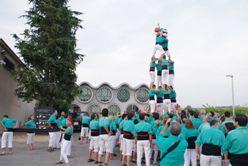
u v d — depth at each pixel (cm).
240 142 595
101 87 3838
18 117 2986
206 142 721
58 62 2581
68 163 1211
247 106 2858
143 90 3912
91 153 1277
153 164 1183
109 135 1134
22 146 1780
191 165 915
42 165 1158
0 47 2288
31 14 2697
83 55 2803
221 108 2556
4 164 1165
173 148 527
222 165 897
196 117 1016
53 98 2559
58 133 1598
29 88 2491
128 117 1119
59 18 2639
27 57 2542
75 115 2916
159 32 1585
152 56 1579
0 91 2359
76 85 2762
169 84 1542
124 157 1146
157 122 1068
